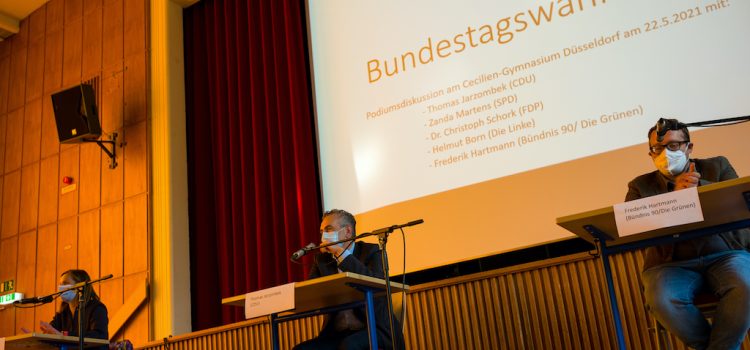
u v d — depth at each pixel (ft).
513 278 11.23
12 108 20.34
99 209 17.37
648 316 10.08
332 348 8.63
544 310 10.86
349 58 14.84
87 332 10.75
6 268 18.74
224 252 15.76
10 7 20.58
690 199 6.14
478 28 13.14
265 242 15.12
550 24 12.26
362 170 14.03
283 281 14.70
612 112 11.28
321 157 14.70
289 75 15.51
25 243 18.60
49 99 19.54
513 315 11.08
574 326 10.59
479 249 12.12
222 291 15.58
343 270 8.38
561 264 10.88
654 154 7.41
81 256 17.30
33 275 18.13
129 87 17.75
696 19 10.78
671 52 10.92
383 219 13.44
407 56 13.97
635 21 11.37
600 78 11.53
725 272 6.80
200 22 17.84
